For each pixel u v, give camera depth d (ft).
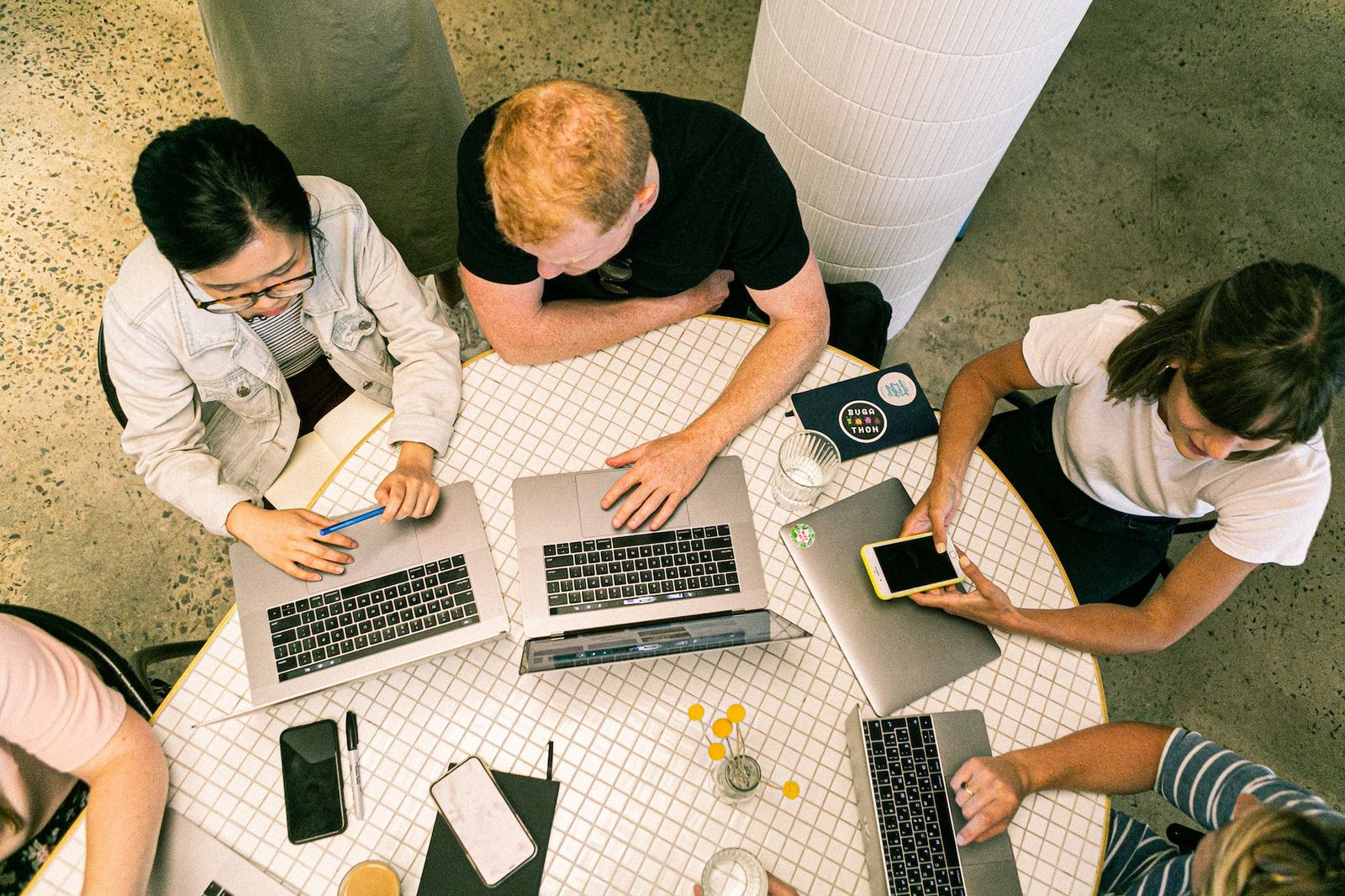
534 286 4.55
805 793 3.91
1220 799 3.86
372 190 5.90
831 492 4.55
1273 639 7.02
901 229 6.31
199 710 3.90
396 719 3.93
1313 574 7.27
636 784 3.87
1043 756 3.95
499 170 3.51
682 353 4.86
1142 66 9.30
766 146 4.37
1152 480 4.67
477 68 8.77
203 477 4.46
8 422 7.02
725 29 9.18
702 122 4.25
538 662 3.89
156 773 3.70
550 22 9.01
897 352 8.04
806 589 4.30
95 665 4.10
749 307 5.82
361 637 3.97
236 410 4.97
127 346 4.28
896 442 4.70
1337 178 8.87
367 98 5.22
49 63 8.34
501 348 4.72
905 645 4.20
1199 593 4.38
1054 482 5.35
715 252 4.64
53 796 4.19
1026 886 3.78
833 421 4.72
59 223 7.73
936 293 8.27
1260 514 4.14
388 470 4.48
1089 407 4.72
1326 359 3.40
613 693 4.03
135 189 3.54
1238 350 3.51
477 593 4.09
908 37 4.84
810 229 6.60
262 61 5.04
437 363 4.73
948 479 4.51
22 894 3.57
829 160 5.90
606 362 4.81
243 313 4.28
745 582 4.23
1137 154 8.90
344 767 3.84
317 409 5.51
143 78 8.36
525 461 4.50
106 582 6.64
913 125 5.37
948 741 3.96
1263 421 3.57
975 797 3.79
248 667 3.90
